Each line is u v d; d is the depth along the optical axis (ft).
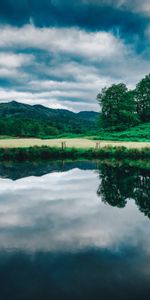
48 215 39.22
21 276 22.90
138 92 380.37
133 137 257.14
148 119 372.99
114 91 331.57
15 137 308.40
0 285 21.74
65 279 22.52
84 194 51.49
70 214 39.60
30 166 89.76
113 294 20.59
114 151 118.73
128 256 26.53
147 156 117.29
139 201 46.29
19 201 46.85
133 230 33.30
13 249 28.09
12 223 35.94
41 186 58.75
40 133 471.62
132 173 75.72
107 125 334.65
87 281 22.18
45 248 28.27
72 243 29.60
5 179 66.33
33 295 20.51
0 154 111.65
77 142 179.22
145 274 23.25
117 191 53.72
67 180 65.36
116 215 39.04
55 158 115.34
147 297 20.27
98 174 73.92
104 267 24.29
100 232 32.65
